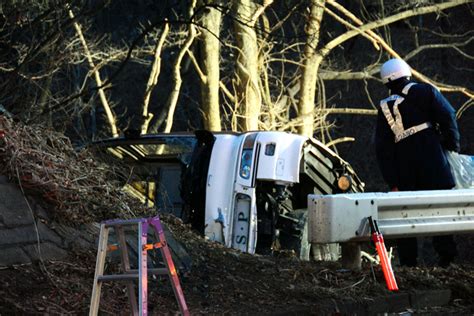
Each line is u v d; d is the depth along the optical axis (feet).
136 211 39.32
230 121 111.34
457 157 45.21
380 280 37.50
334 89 172.76
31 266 29.84
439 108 43.55
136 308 27.63
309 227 37.86
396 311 35.19
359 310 34.01
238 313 31.04
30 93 70.69
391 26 167.84
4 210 31.01
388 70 44.62
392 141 44.62
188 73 140.15
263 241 50.21
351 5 161.68
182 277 34.06
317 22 109.60
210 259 37.24
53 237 31.76
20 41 74.79
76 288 29.68
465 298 37.52
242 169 49.32
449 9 171.83
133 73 163.22
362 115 170.40
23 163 33.01
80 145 54.95
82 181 36.86
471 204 42.32
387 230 38.83
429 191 40.47
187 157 51.44
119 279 25.93
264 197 49.98
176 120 162.61
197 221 49.85
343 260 38.88
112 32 152.56
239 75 104.99
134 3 152.66
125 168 53.06
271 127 110.93
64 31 67.82
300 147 49.93
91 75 122.21
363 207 38.04
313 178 53.06
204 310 31.12
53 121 76.69
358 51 167.73
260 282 35.22
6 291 27.86
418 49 137.49
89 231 33.53
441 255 43.52
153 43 143.74
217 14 104.78
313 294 34.40
